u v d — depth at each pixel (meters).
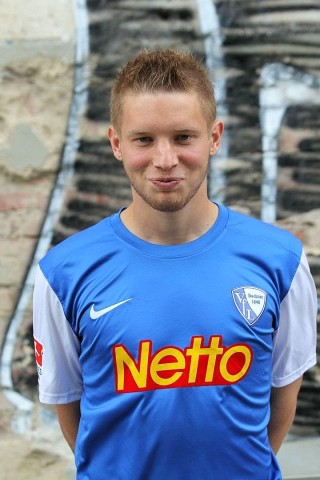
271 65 2.38
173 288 1.35
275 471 1.48
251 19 2.36
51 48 2.36
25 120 2.40
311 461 2.44
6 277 2.48
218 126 1.46
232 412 1.35
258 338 1.37
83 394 1.46
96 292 1.37
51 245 2.47
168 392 1.33
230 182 2.44
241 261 1.39
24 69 2.37
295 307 1.47
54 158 2.42
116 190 2.45
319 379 2.47
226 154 2.43
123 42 2.37
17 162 2.41
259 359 1.38
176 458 1.33
